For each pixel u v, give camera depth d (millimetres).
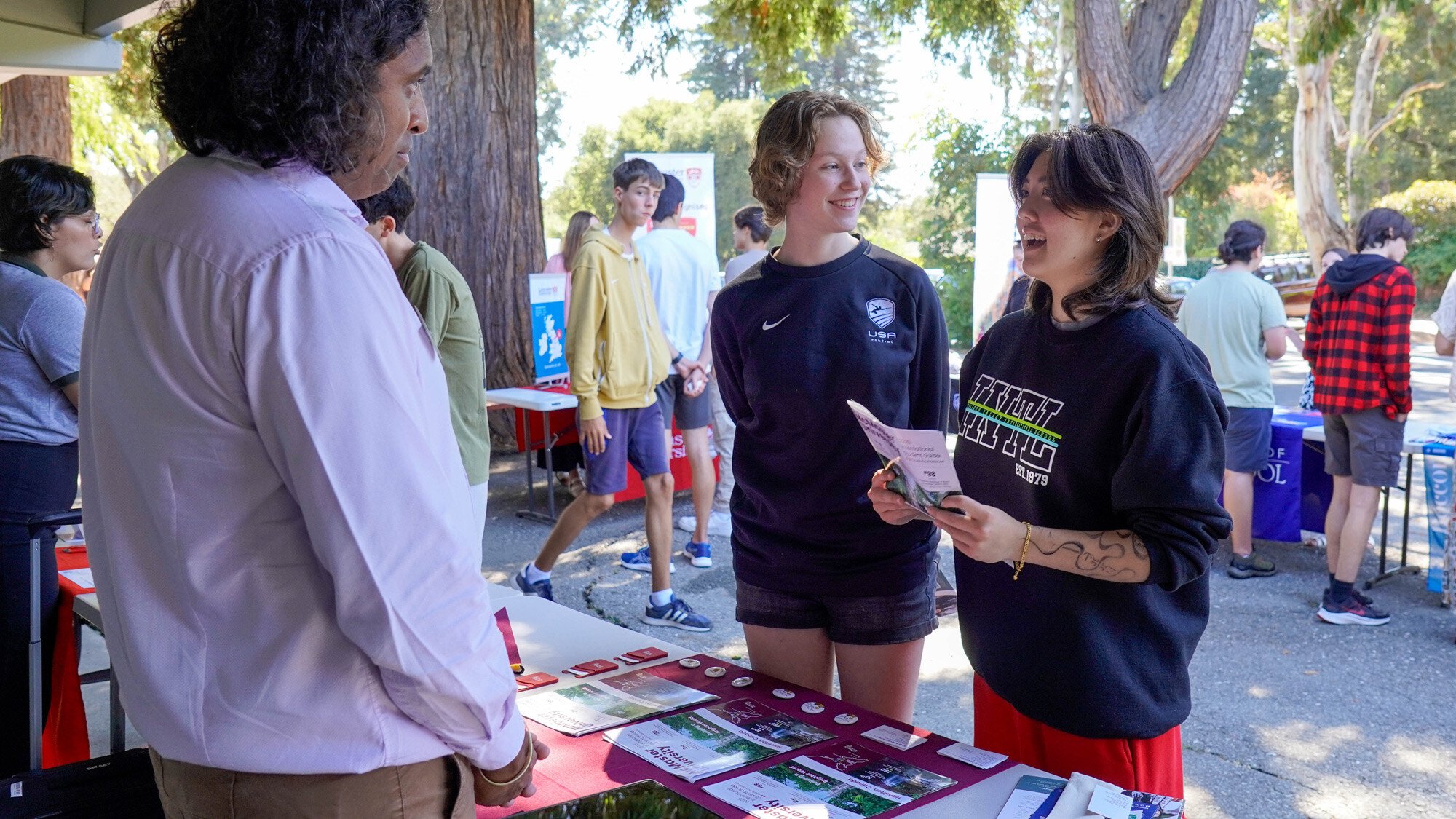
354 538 1002
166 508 1020
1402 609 4941
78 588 2771
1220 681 4117
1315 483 5703
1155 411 1492
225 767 1049
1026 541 1520
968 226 23438
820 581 2109
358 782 1075
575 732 1717
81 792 1844
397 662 1034
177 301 1007
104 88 13531
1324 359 4734
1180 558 1492
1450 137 30672
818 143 1971
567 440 6883
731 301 2146
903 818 1407
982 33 12977
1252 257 5258
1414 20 29156
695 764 1582
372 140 1108
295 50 1011
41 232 2730
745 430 2156
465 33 8289
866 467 2039
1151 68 9344
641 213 4633
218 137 1066
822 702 1844
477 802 1268
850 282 2047
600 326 4434
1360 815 3113
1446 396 12234
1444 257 26766
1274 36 25547
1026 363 1708
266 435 1008
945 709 3881
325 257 1022
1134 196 1514
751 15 11266
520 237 8695
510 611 2506
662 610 4676
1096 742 1629
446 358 2801
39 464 2637
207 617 1040
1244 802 3199
